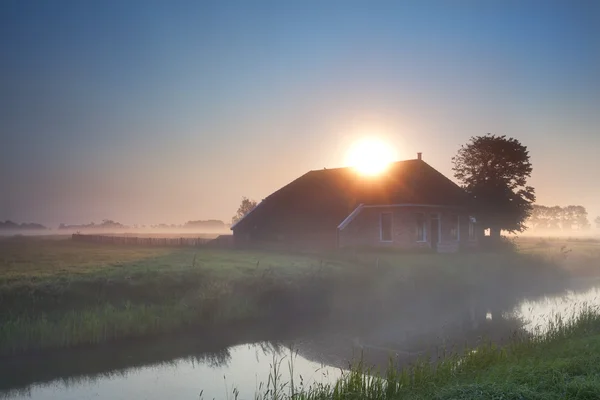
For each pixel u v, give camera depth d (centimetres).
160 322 2031
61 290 2038
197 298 2247
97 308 1997
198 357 1745
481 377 1116
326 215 4159
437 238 4028
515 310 2612
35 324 1812
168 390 1430
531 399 902
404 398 1061
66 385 1477
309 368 1619
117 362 1680
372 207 3972
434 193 4047
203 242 4812
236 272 2583
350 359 1708
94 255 3700
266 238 4591
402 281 2928
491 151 5306
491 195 5234
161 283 2297
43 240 7481
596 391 912
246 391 1412
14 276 2222
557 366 1090
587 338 1444
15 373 1569
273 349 1848
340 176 4597
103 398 1372
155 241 5397
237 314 2256
